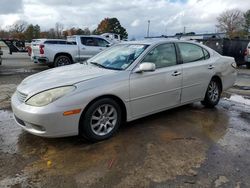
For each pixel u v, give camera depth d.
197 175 3.05
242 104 6.22
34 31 62.53
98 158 3.41
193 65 5.06
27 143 3.83
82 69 4.37
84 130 3.72
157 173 3.08
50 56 12.10
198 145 3.84
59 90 3.53
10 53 23.95
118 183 2.89
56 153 3.54
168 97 4.65
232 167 3.24
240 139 4.10
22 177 2.99
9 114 5.14
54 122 3.43
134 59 4.32
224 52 14.87
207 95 5.55
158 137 4.09
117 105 4.01
